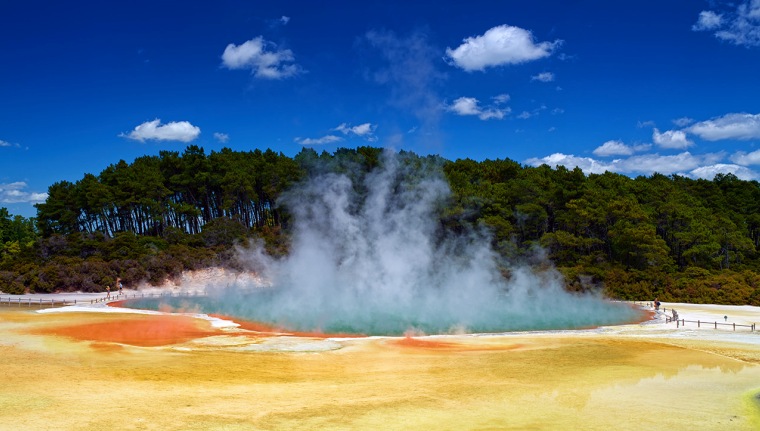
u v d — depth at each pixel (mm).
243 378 23969
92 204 93625
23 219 123812
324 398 21047
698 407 20375
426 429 17609
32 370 23781
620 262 72938
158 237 90750
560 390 22719
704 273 67500
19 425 16531
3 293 65062
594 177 92312
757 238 91688
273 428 17359
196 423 17531
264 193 105750
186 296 64500
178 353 29297
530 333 38938
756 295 59938
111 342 32250
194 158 105312
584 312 50688
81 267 71250
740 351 31516
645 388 23062
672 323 43562
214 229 89062
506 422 18438
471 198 80062
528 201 83812
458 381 24234
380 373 25766
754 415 19422
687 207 81812
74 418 17469
